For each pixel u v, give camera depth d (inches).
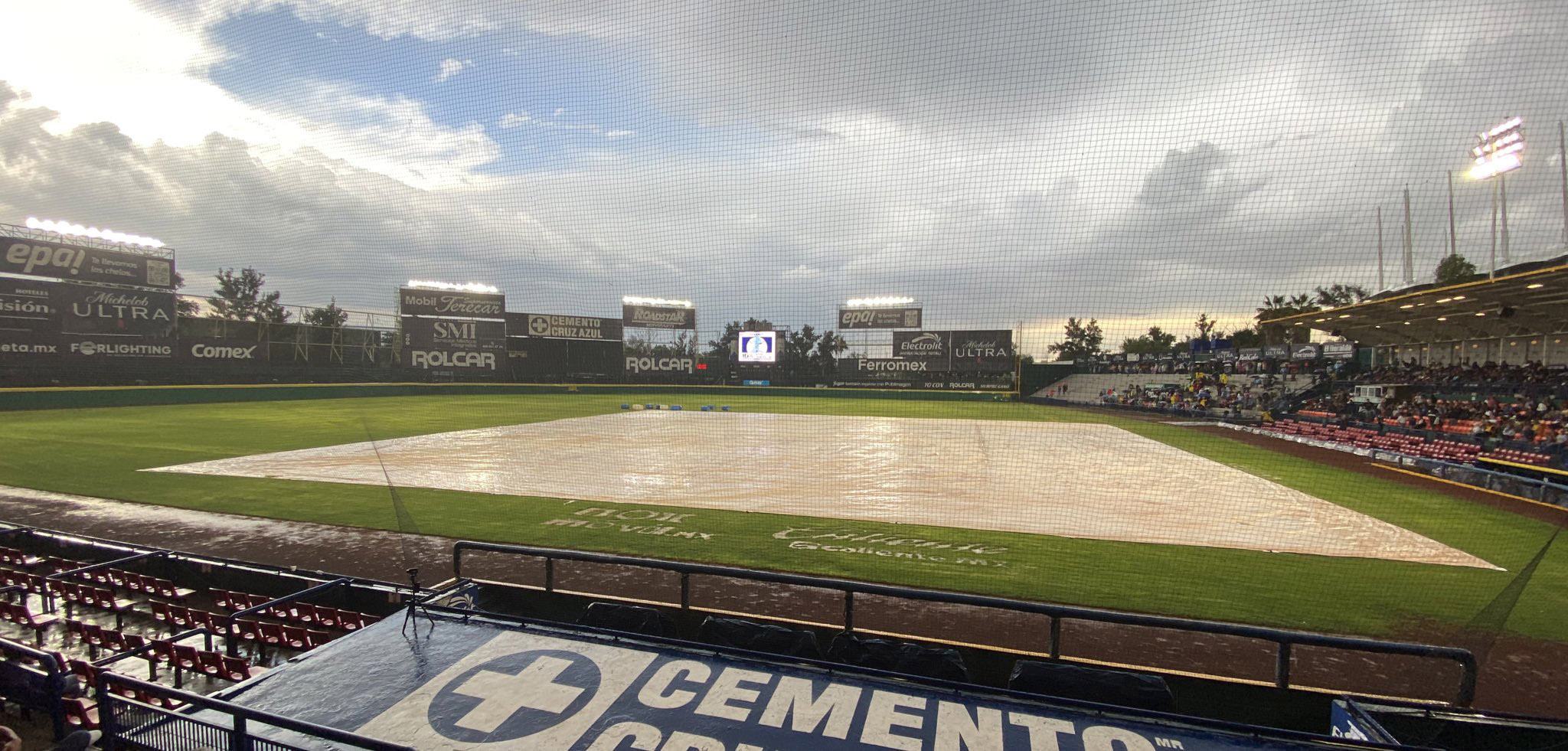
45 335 1235.9
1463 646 257.3
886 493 578.2
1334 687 224.5
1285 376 1279.5
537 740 152.0
